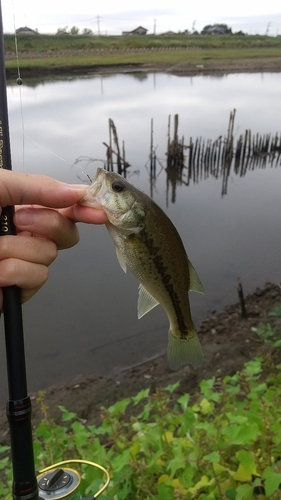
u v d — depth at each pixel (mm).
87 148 2775
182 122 3676
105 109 4082
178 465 404
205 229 1734
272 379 605
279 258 1460
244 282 1317
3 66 231
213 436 429
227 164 2908
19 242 240
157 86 5648
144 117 3824
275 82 6152
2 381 940
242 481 409
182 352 349
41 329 1126
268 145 3092
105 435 682
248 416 445
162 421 484
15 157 2482
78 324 1138
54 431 494
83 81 5887
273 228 1727
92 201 306
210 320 1128
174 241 330
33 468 232
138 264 321
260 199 2131
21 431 228
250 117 3879
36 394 898
